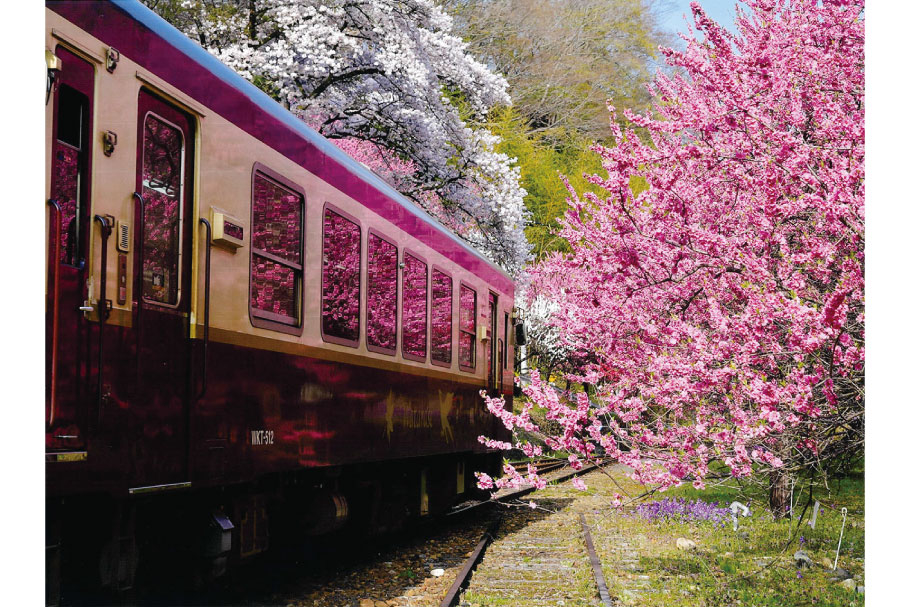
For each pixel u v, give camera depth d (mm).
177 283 5023
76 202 4164
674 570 7887
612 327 9281
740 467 6059
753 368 6117
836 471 8344
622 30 48000
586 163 40188
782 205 5832
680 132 7500
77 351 4117
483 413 12508
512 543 9945
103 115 4328
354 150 18859
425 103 17219
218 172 5418
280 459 6191
